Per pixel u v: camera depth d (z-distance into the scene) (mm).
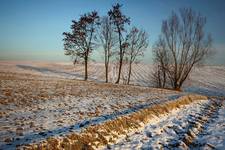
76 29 41438
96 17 42000
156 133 12648
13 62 115062
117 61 46875
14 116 12672
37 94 19984
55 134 9836
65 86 27984
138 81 66312
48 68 90188
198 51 38938
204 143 11734
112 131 11508
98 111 15211
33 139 9156
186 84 62312
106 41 42875
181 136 12508
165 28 40562
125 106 17734
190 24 38781
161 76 50281
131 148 10320
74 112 14523
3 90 20188
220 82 68188
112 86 33844
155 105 17672
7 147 8336
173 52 40594
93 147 9688
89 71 85312
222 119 17328
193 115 17953
